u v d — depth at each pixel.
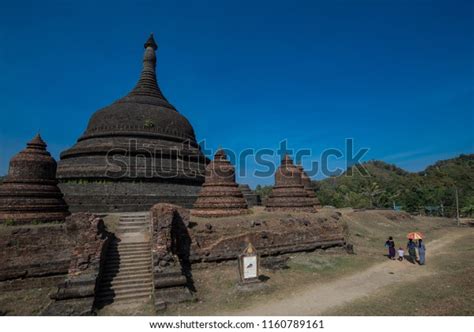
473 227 44.34
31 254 15.24
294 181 29.70
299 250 21.88
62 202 19.94
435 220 52.44
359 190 77.38
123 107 35.81
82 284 12.77
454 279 16.16
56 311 11.94
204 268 18.06
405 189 80.75
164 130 35.84
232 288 15.28
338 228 24.77
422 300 13.21
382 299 13.57
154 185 30.58
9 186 18.31
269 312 12.48
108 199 27.44
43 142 20.28
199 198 24.45
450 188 74.00
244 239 19.59
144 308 12.99
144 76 40.78
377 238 32.75
